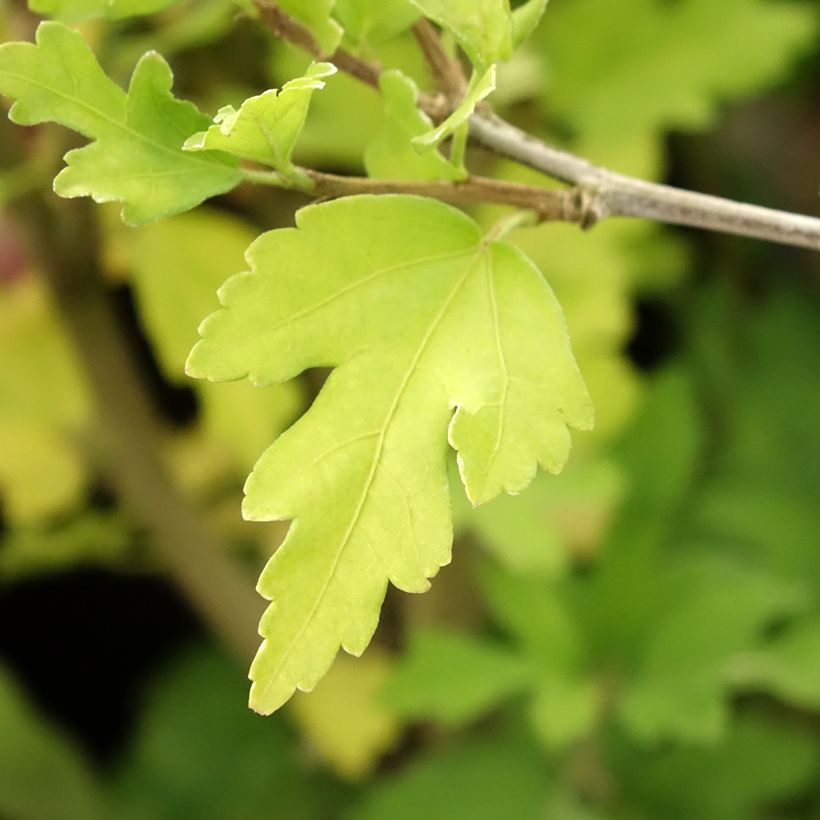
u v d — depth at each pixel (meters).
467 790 0.68
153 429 0.70
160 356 0.61
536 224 0.44
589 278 0.69
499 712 0.78
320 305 0.43
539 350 0.43
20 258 0.61
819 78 0.96
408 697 0.64
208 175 0.43
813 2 0.80
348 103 0.65
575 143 0.72
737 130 1.00
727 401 0.85
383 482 0.42
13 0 0.52
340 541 0.42
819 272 0.94
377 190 0.43
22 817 0.81
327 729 0.72
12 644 0.95
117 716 0.96
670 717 0.62
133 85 0.43
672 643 0.65
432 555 0.42
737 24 0.72
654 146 0.71
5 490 0.72
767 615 0.65
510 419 0.43
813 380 0.85
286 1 0.44
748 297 0.91
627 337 0.84
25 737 0.85
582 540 0.71
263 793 0.82
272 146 0.42
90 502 0.80
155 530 0.72
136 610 0.95
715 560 0.73
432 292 0.43
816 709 0.79
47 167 0.53
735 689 0.79
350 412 0.42
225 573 0.73
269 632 0.42
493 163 0.67
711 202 0.45
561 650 0.65
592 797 0.69
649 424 0.73
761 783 0.69
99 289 0.62
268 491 0.42
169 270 0.61
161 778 0.84
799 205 0.98
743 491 0.78
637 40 0.72
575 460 0.66
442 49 0.45
